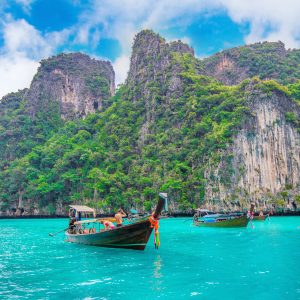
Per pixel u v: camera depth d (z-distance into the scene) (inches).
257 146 4143.7
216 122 4399.6
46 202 4714.6
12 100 7327.8
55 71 7337.6
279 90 4407.0
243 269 908.6
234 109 4338.1
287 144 4256.9
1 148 6038.4
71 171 4785.9
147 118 5182.1
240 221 2161.7
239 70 6318.9
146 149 4677.7
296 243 1401.3
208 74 5989.2
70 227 1584.6
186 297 676.7
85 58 7741.1
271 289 722.8
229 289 725.3
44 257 1159.6
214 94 4699.8
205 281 788.6
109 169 4638.3
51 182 4781.0
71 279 831.7
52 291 732.0
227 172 3951.8
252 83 4500.5
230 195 3887.8
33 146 6008.9
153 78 5502.0
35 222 3567.9
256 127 4190.5
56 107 7003.0
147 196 4082.2
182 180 4099.4
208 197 3897.6
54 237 1872.5
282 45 6638.8
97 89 7165.4
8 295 708.7
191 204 3917.3
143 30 6146.7
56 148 5280.5
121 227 1194.0
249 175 4030.5
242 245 1363.2
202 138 4404.5
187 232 1947.6
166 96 5137.8
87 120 6309.1
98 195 4367.6
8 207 4803.2
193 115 4596.5
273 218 3417.8
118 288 743.7
